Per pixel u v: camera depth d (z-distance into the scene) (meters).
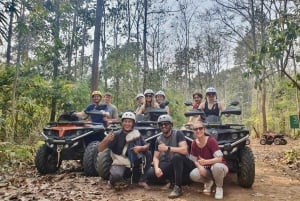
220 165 5.18
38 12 12.25
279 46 8.36
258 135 26.64
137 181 6.28
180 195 5.30
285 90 25.55
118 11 21.56
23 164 8.52
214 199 5.20
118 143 5.84
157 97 8.06
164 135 5.68
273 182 6.57
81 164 8.02
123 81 20.36
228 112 6.22
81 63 22.77
